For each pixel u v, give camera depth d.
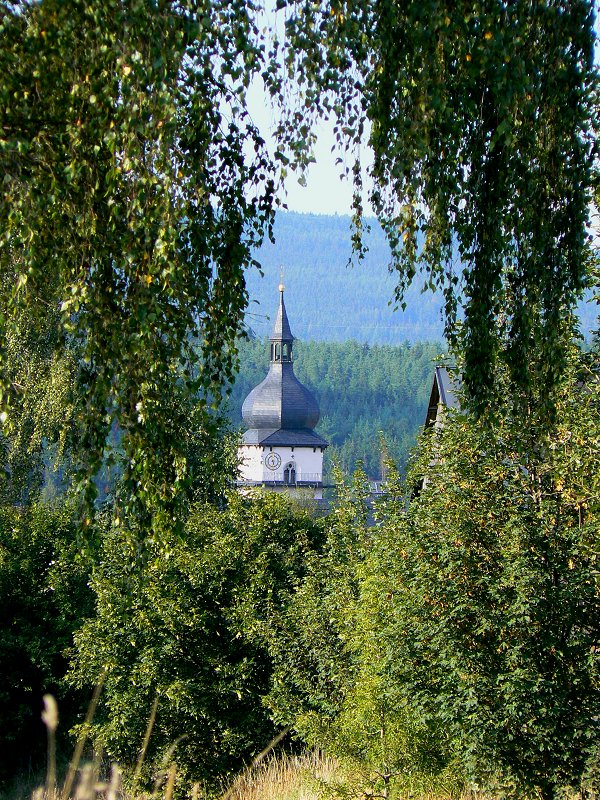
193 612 78.19
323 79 25.23
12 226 23.81
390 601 47.94
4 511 97.38
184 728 77.50
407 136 25.27
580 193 28.50
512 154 27.58
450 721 44.47
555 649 42.84
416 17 23.92
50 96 23.70
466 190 28.20
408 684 46.50
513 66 24.53
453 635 44.06
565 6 26.56
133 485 26.02
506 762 43.84
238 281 26.45
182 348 26.83
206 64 24.58
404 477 53.19
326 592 71.81
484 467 45.50
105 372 25.09
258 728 77.81
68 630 93.94
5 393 26.02
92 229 24.39
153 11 21.77
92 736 76.62
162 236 22.88
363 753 55.09
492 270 28.66
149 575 77.31
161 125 22.20
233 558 81.12
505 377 37.16
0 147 22.22
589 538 42.78
